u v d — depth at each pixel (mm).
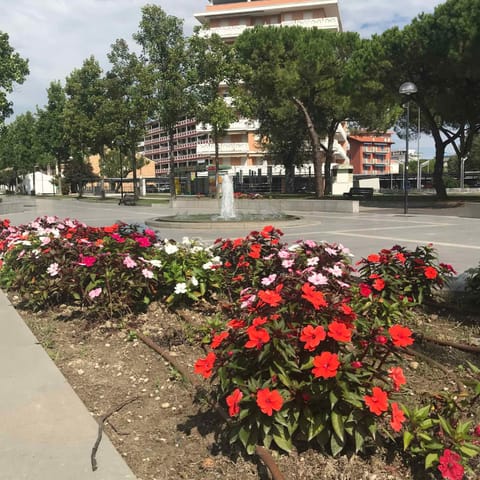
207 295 5660
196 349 4277
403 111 41812
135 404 3312
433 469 2418
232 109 30656
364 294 4086
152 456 2676
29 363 4031
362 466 2479
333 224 16438
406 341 2543
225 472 2504
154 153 124938
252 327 2484
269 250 5645
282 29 30016
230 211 20047
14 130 65750
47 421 3039
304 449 2605
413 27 22828
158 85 30062
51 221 7934
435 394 2705
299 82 29453
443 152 27438
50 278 5770
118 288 5234
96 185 77562
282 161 47656
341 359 2453
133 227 6816
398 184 65750
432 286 5137
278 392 2422
